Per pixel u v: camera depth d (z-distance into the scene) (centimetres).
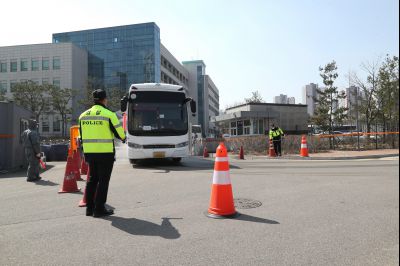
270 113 3547
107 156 542
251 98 5938
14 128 1351
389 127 2667
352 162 1391
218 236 423
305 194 683
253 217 510
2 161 1313
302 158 1645
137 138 1266
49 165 1584
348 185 782
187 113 1336
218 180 527
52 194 755
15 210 594
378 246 383
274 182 843
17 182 984
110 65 7550
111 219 516
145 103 1298
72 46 7012
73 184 786
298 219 496
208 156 1992
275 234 428
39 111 5966
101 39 7644
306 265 334
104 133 544
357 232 432
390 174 959
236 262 342
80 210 584
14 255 373
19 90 5725
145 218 516
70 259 359
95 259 357
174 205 602
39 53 7069
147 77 7388
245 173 1034
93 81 6744
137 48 7450
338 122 2769
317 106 2850
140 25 7469
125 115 1319
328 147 2214
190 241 406
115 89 6359
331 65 2667
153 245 395
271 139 1789
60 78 6981
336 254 361
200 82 11325
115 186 827
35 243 411
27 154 1005
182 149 1300
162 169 1217
